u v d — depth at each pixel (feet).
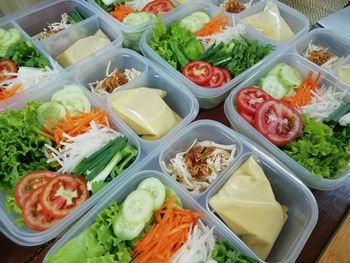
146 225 1.03
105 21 1.62
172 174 1.21
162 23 1.56
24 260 1.03
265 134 1.22
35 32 1.70
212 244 1.00
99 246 0.94
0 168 1.12
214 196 1.07
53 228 0.99
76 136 1.21
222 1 1.86
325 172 1.18
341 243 1.04
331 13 1.81
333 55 1.64
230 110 1.30
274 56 1.51
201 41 1.63
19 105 1.30
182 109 1.43
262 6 1.77
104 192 1.09
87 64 1.44
